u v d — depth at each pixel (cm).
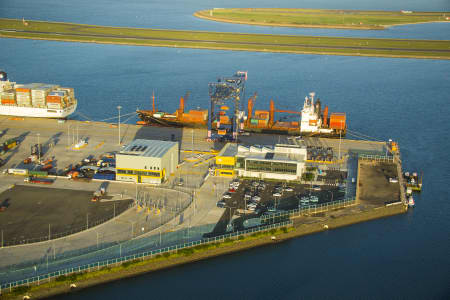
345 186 18875
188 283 13762
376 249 15688
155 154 18538
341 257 15225
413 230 16750
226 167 19512
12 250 14000
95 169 19462
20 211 16162
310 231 16188
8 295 12450
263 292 13688
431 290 14000
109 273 13562
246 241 15262
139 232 15175
